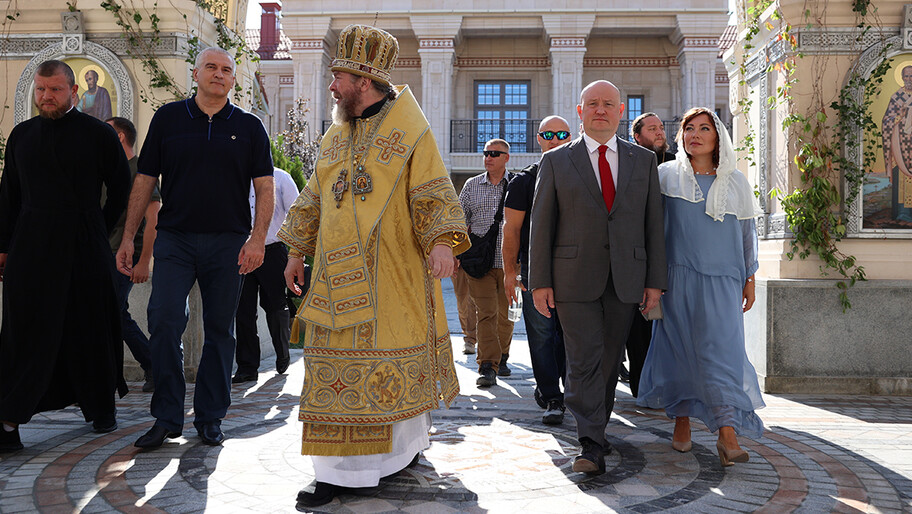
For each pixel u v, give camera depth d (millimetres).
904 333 5812
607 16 23250
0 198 4273
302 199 3506
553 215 3832
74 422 4711
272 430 4445
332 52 24906
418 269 3361
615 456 3926
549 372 4820
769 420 4859
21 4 6453
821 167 5859
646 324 5293
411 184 3312
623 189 3754
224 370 4191
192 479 3453
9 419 3895
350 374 3139
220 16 7242
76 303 4250
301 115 16234
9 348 4027
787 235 6020
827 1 5898
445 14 23250
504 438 4273
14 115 6484
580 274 3709
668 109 24734
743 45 7086
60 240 4137
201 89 4164
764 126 6473
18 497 3203
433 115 23516
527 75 24969
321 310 3207
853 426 4684
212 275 4172
